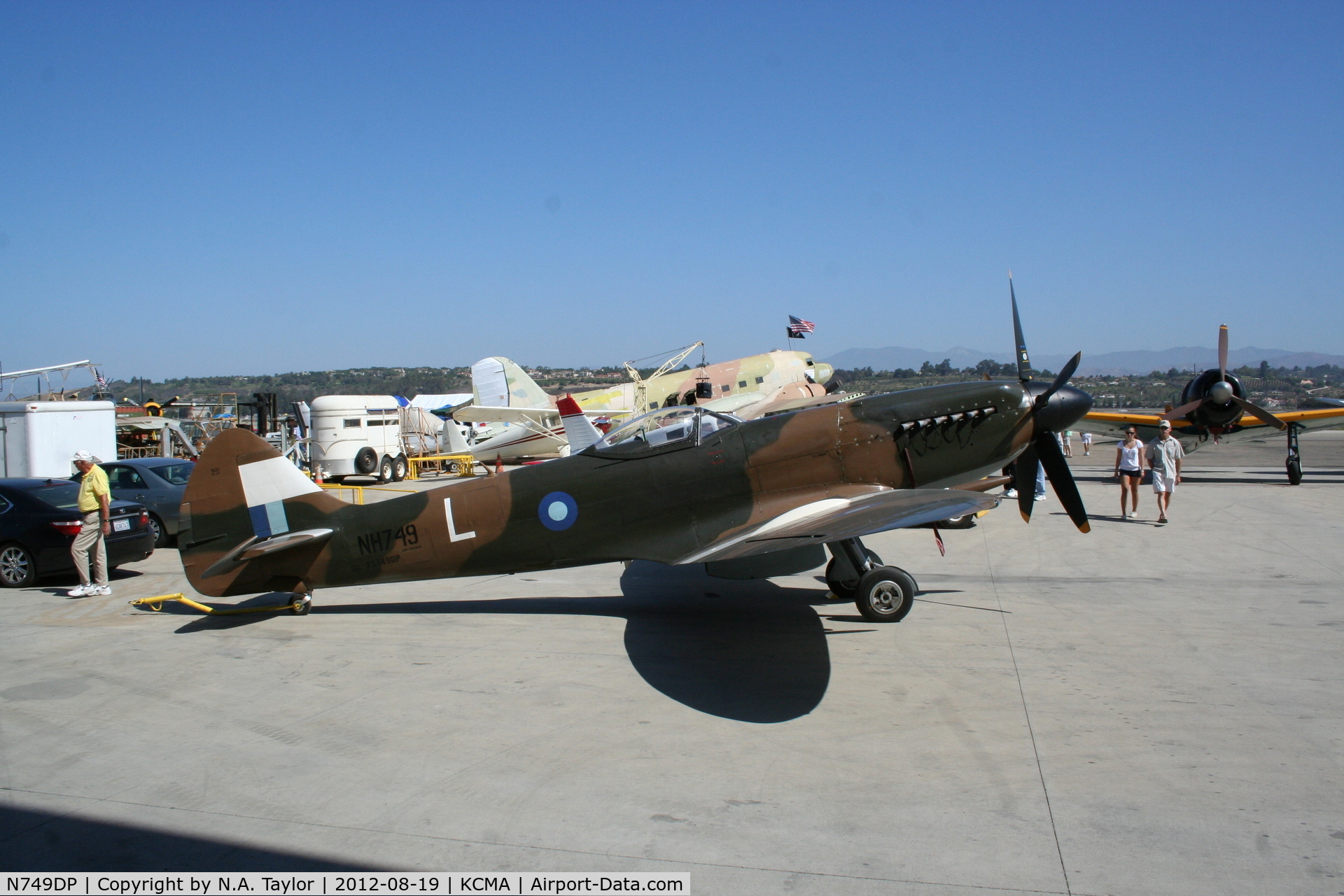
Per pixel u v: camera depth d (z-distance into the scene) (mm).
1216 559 10008
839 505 6766
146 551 9953
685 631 7035
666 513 7477
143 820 3797
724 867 3316
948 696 5266
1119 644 6395
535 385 30469
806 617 7422
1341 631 6707
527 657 6309
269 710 5207
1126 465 13578
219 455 7820
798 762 4312
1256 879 3164
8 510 9352
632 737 4688
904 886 3154
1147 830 3551
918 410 7789
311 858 3447
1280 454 32875
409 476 27172
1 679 5887
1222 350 18078
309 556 7727
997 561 10078
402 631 7184
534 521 7457
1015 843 3457
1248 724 4719
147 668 6121
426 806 3887
